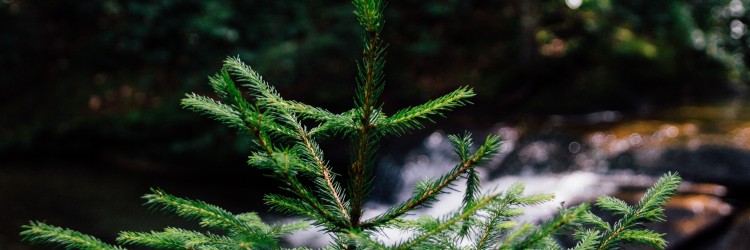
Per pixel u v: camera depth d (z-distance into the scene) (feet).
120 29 29.14
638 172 19.71
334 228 3.65
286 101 3.40
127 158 25.99
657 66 27.99
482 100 27.04
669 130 22.36
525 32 27.22
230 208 21.22
